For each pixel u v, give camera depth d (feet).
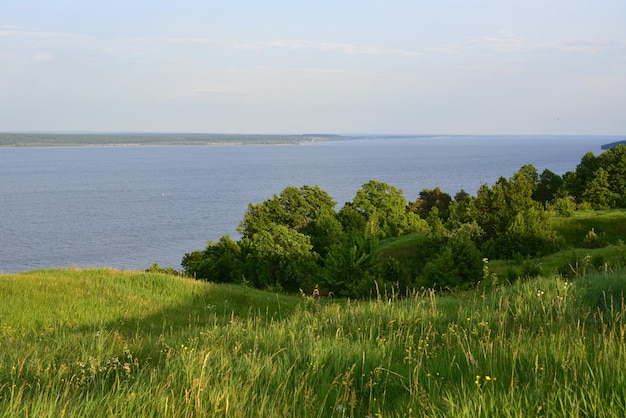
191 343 25.08
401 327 27.30
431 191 309.83
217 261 166.20
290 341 24.23
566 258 114.62
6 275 75.66
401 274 114.42
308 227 217.15
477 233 167.94
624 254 80.33
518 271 104.27
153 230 404.36
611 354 16.47
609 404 13.25
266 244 156.76
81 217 472.03
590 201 223.30
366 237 124.77
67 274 79.61
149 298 70.54
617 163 232.32
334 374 19.01
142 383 16.96
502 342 19.86
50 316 55.31
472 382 16.40
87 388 18.22
